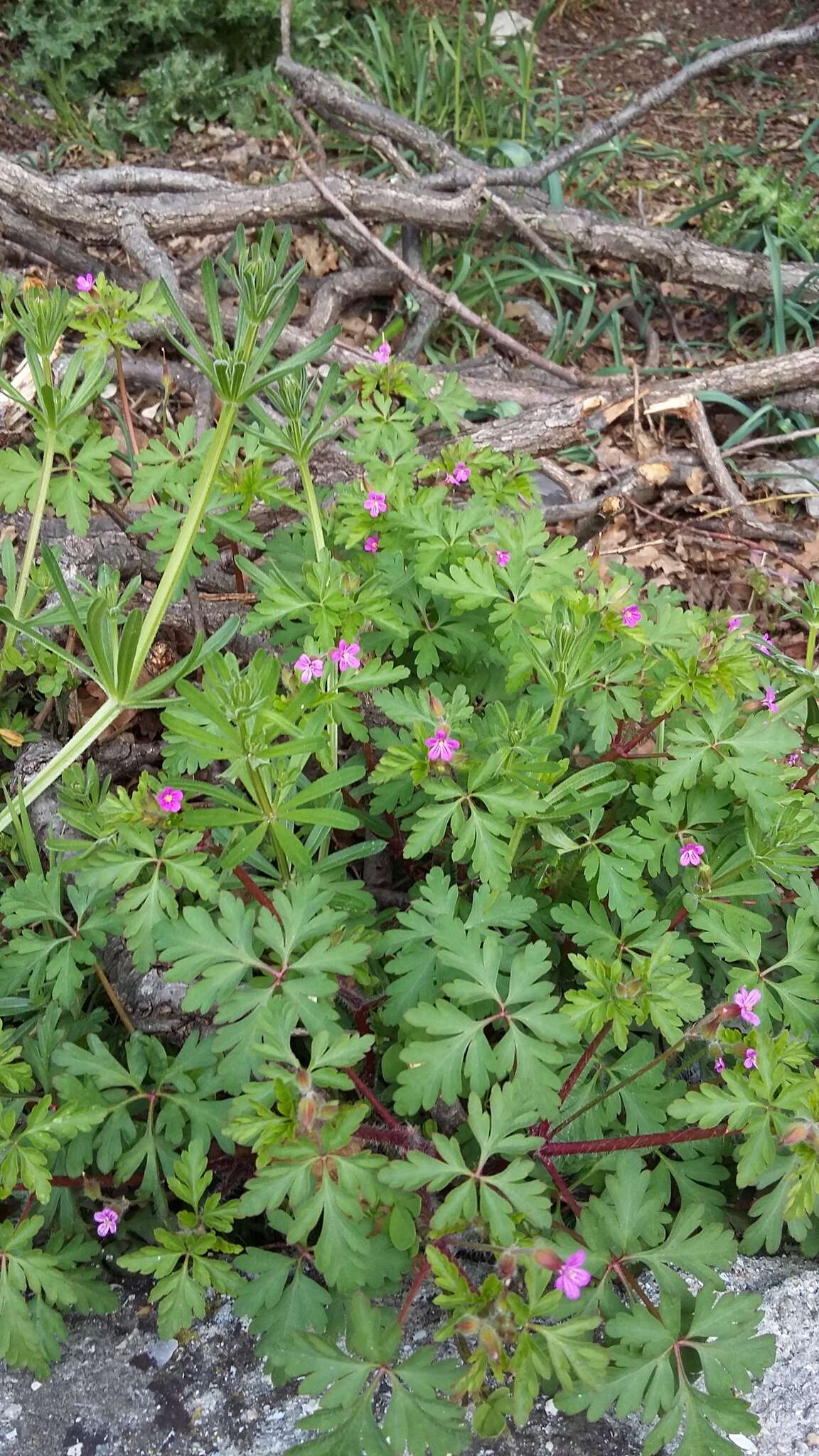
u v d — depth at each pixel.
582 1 1.19
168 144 0.96
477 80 0.93
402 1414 0.27
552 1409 0.32
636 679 0.43
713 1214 0.35
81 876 0.32
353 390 0.69
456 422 0.50
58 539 0.56
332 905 0.36
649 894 0.38
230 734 0.30
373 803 0.40
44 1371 0.30
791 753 0.44
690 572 0.69
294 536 0.51
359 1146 0.30
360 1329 0.28
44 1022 0.35
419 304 0.81
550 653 0.38
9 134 0.93
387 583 0.45
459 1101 0.38
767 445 0.79
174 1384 0.32
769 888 0.37
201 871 0.33
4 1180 0.30
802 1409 0.32
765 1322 0.34
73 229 0.77
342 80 0.96
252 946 0.32
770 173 0.98
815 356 0.76
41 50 0.93
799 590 0.66
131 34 0.96
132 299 0.50
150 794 0.34
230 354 0.33
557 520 0.70
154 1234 0.35
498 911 0.34
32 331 0.43
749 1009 0.32
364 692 0.42
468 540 0.45
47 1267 0.31
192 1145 0.32
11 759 0.52
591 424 0.75
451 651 0.44
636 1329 0.29
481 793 0.35
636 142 1.03
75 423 0.47
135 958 0.32
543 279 0.82
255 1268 0.31
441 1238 0.29
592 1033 0.37
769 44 0.90
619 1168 0.32
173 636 0.57
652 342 0.85
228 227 0.80
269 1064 0.29
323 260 0.86
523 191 0.86
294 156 0.81
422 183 0.84
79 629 0.34
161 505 0.49
